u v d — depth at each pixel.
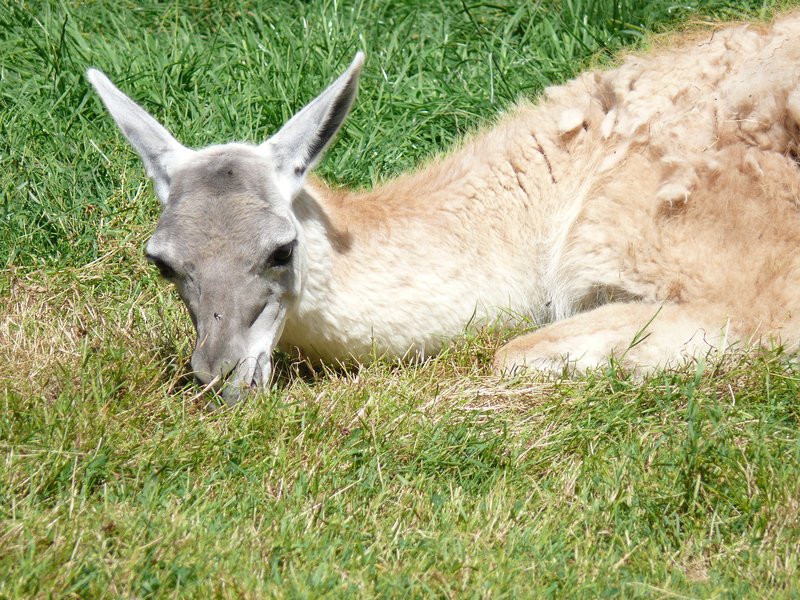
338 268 16.58
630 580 10.88
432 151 23.31
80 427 13.33
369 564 10.95
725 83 17.50
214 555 10.91
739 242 16.52
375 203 17.88
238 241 14.59
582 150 18.31
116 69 25.56
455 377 16.22
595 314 16.88
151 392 14.98
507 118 19.95
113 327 17.86
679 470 12.60
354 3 29.34
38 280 19.31
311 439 13.70
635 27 26.00
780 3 21.67
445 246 17.62
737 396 14.59
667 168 17.11
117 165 22.50
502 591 10.55
